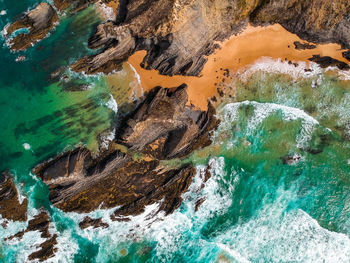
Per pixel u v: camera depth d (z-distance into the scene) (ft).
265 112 63.98
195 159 63.87
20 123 61.41
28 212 60.95
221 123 63.52
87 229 62.39
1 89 61.67
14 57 61.93
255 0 58.44
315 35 61.41
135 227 63.16
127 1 59.98
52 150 61.11
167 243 63.93
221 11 57.52
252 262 63.26
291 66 63.16
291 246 63.41
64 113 61.57
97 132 61.36
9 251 60.70
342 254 63.16
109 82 61.57
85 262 62.59
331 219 64.03
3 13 62.18
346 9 57.77
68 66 61.57
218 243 63.93
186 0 53.93
